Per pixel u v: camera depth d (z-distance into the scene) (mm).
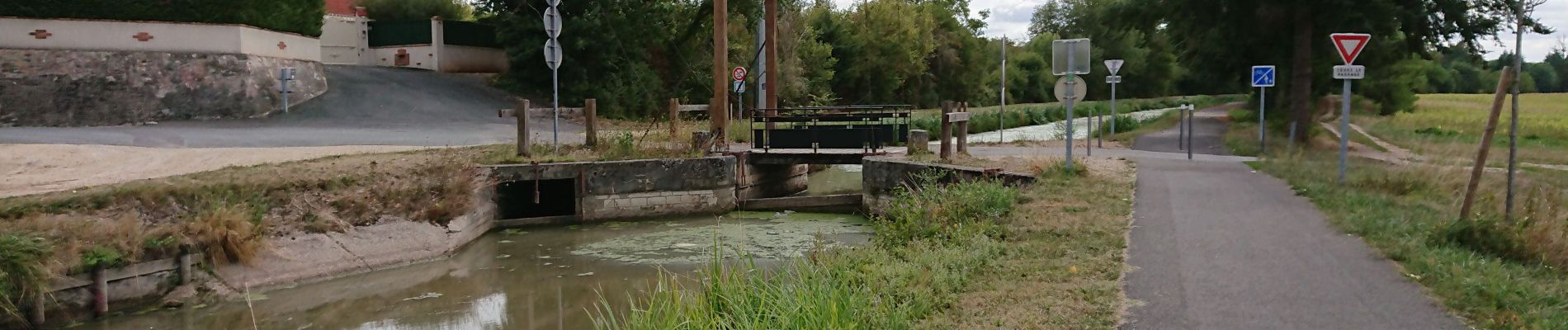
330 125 24234
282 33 27609
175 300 10648
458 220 14961
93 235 10438
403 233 13828
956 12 79812
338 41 37125
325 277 12219
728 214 18438
